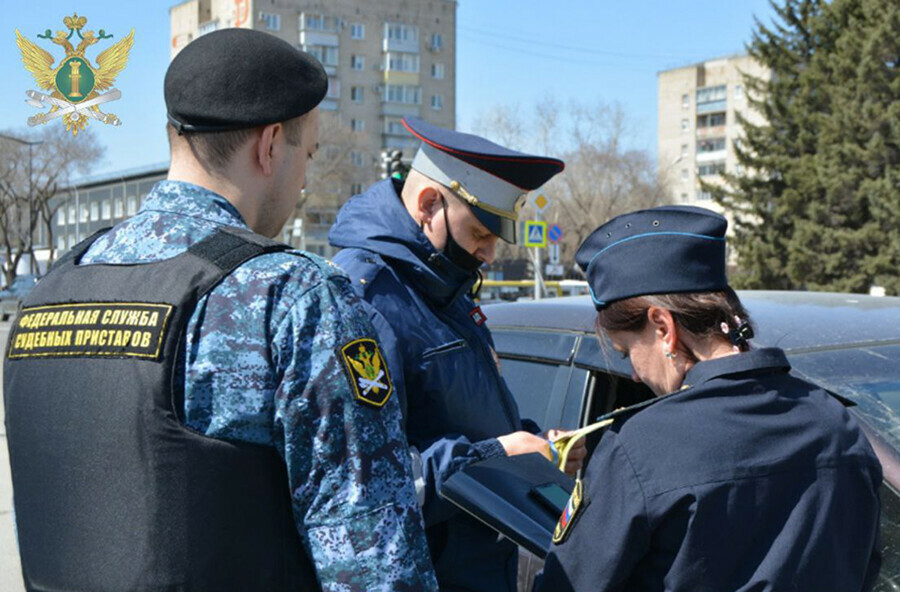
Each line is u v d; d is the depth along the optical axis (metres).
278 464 1.15
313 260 1.21
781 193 23.58
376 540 1.12
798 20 24.09
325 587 1.13
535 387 2.48
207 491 1.10
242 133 1.27
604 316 1.39
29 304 1.29
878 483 1.29
